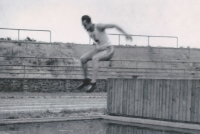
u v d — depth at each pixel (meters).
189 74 38.88
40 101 22.77
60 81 29.11
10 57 34.19
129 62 38.94
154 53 41.75
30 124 16.27
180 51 43.47
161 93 17.48
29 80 28.19
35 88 28.34
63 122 17.22
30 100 23.00
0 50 35.09
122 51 40.16
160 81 17.53
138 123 17.69
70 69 34.59
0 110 18.69
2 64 33.03
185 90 16.33
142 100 18.39
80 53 38.84
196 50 44.72
